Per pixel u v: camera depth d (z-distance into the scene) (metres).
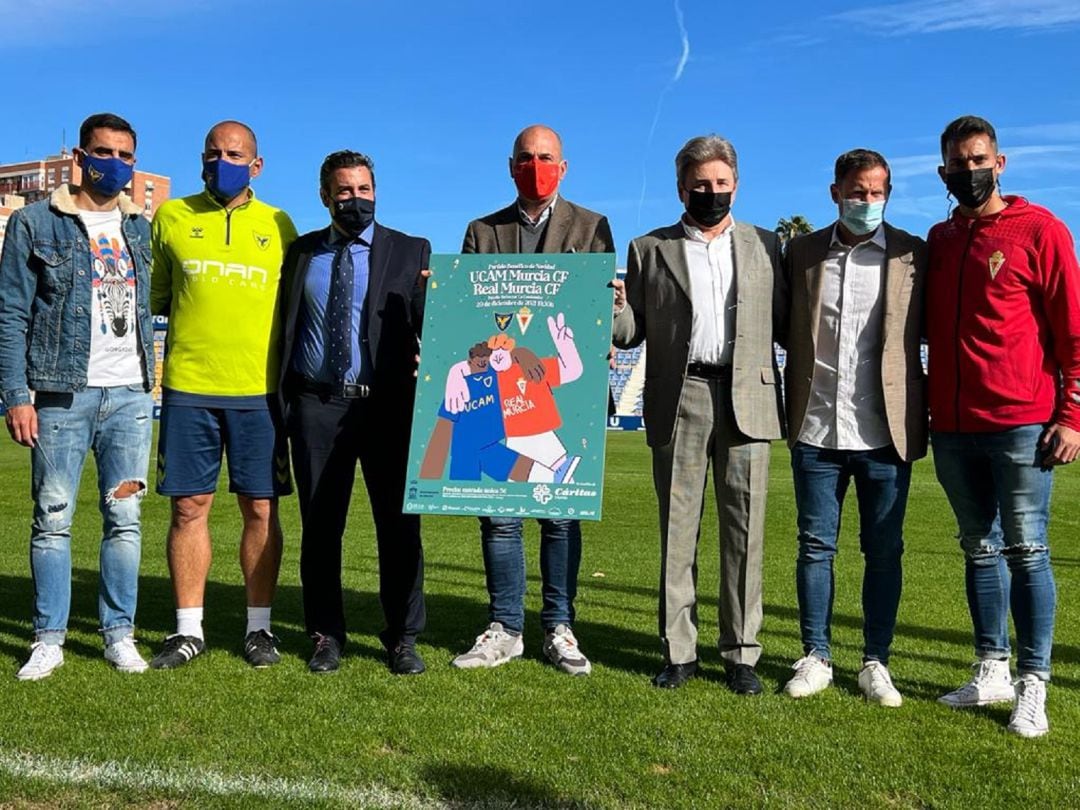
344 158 4.55
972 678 4.29
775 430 4.39
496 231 4.88
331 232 4.71
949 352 4.12
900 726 3.87
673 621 4.46
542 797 3.14
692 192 4.28
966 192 4.00
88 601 6.07
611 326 4.41
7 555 7.84
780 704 4.14
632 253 4.60
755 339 4.34
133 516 4.63
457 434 4.44
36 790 3.10
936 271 4.20
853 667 4.82
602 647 5.18
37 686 4.20
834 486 4.40
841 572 7.52
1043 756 3.56
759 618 4.45
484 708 4.03
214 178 4.48
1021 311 3.96
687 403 4.38
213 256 4.56
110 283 4.52
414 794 3.14
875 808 3.10
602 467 4.30
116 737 3.57
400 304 4.70
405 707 4.01
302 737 3.62
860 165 4.12
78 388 4.43
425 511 4.38
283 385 4.64
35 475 4.46
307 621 4.77
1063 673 4.73
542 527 4.82
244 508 4.79
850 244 4.31
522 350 4.46
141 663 4.50
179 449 4.64
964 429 4.07
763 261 4.41
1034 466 3.94
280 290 4.74
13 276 4.36
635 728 3.80
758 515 4.39
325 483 4.64
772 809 3.08
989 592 4.22
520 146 4.69
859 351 4.27
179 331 4.62
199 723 3.76
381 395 4.65
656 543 9.08
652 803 3.11
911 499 12.64
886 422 4.23
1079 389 3.85
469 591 6.74
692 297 4.34
